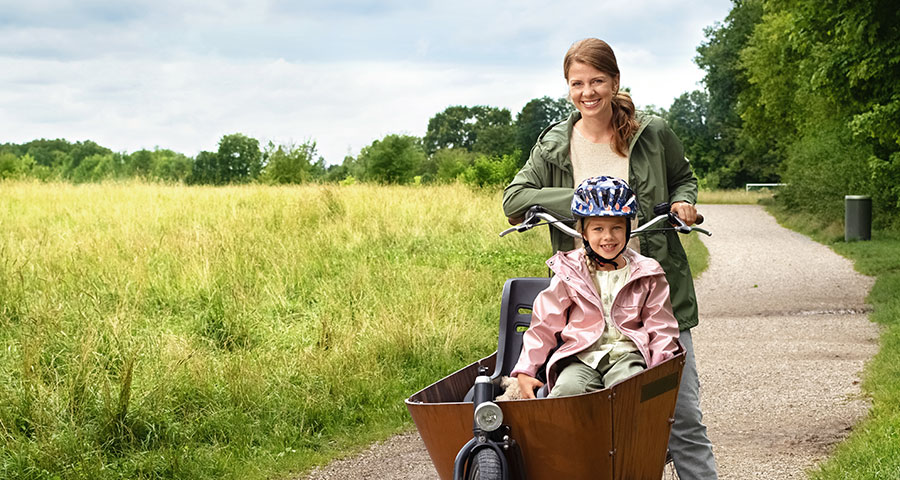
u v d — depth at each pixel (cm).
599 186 351
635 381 316
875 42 1266
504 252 1465
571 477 317
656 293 354
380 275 1138
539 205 397
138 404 638
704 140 8681
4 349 752
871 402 697
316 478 577
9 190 1778
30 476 539
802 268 1706
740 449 594
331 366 754
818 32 1347
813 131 3102
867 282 1470
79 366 662
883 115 1312
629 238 359
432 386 362
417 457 614
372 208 1728
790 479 525
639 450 329
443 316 941
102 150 11525
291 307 973
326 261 1198
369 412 702
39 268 970
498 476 301
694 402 388
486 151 10050
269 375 732
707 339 1033
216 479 573
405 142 4400
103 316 820
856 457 532
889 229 2311
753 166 8025
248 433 641
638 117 401
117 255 1083
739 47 5419
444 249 1456
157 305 932
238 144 6869
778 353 926
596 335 346
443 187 2333
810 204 2853
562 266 356
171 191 1916
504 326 396
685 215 391
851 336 1008
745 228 2758
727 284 1527
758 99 4003
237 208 1588
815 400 720
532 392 346
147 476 564
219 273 1038
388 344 840
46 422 599
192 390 683
